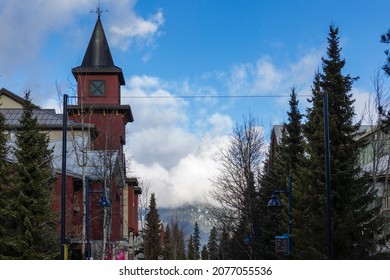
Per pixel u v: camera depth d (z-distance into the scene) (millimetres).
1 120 29062
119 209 52656
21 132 29078
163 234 113438
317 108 29500
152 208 86562
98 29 66625
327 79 29062
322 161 27547
